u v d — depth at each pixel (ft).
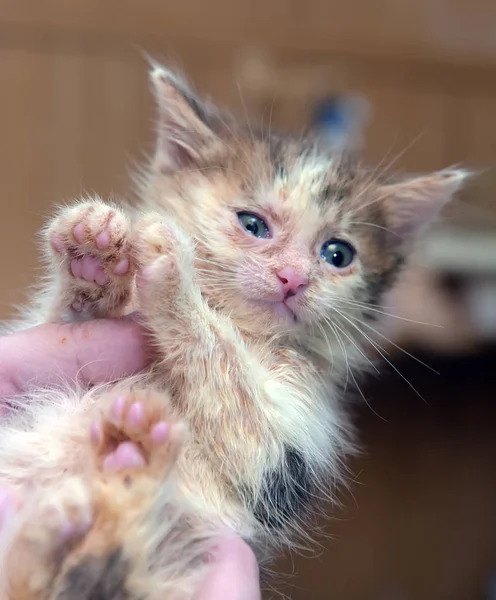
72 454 0.51
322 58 1.49
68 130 1.43
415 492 1.58
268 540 0.60
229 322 0.60
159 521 0.47
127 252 0.53
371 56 1.52
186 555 0.53
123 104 1.45
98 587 0.42
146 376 0.56
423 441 1.58
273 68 1.45
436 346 1.19
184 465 0.54
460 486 1.60
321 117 1.40
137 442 0.46
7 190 1.41
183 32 1.45
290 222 0.68
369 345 0.78
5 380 0.57
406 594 1.58
